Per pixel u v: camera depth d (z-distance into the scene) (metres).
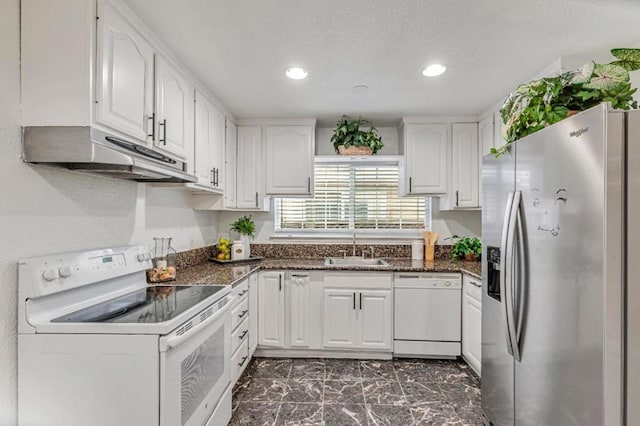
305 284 2.96
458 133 3.20
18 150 1.30
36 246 1.38
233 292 2.24
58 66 1.31
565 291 1.19
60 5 1.31
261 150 3.29
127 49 1.54
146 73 1.71
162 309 1.49
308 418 2.07
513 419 1.56
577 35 1.79
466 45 1.90
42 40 1.31
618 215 1.01
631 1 1.50
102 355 1.27
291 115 3.18
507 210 1.53
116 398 1.27
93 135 1.33
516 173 1.52
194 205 2.95
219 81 2.39
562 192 1.20
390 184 3.66
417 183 3.23
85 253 1.57
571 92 1.47
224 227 3.61
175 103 2.03
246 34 1.79
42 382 1.27
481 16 1.63
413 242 3.45
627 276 1.01
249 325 2.74
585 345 1.10
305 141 3.28
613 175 1.01
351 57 2.05
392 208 3.66
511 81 2.38
